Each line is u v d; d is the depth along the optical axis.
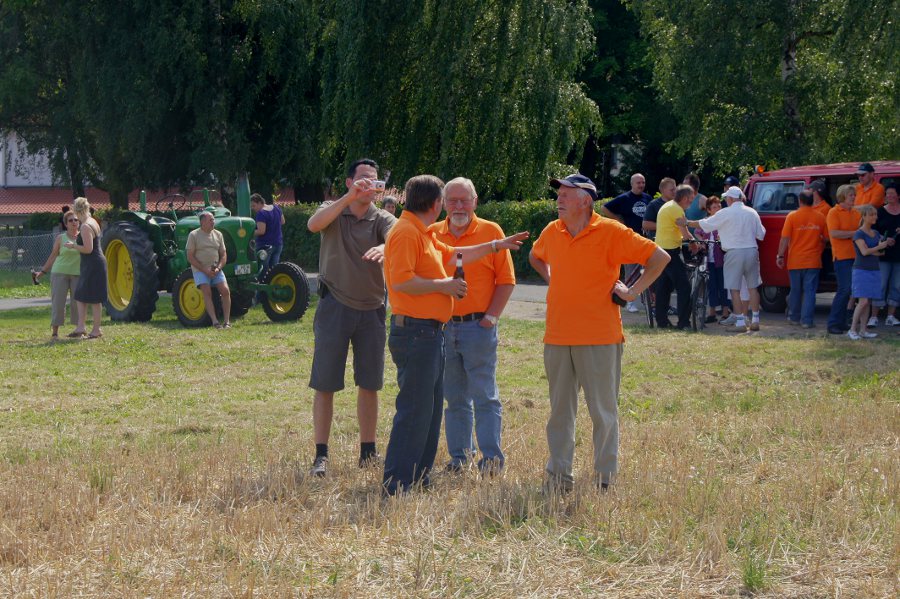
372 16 24.95
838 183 15.05
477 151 25.06
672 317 14.80
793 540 4.90
